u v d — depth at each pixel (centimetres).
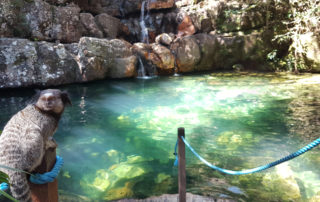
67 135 531
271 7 1345
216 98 798
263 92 852
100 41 1045
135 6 1425
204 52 1320
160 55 1210
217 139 502
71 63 987
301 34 1239
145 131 551
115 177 373
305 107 685
